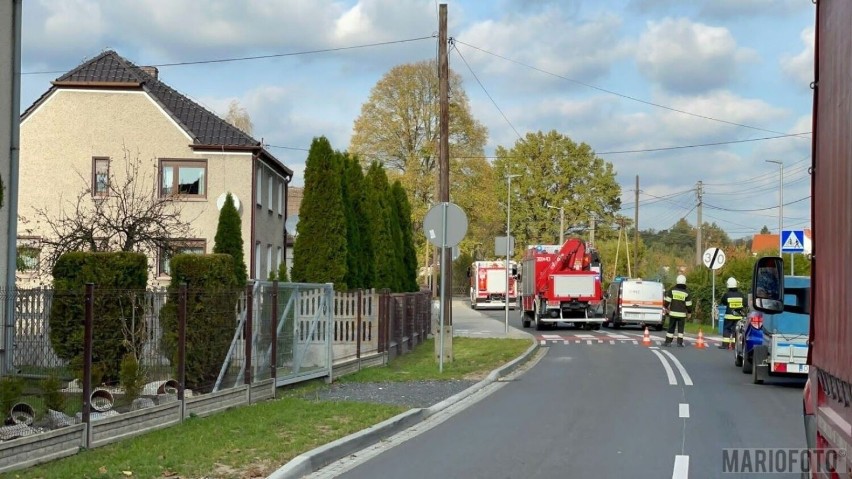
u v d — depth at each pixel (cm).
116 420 1006
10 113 1579
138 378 1080
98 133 3462
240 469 909
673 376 1967
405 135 5803
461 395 1582
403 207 3766
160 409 1100
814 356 604
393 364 2112
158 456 934
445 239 1955
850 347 469
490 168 5944
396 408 1355
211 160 3494
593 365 2242
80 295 1016
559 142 8088
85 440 949
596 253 4259
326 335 1717
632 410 1430
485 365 2078
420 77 5778
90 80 3450
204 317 1227
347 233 2850
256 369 1409
